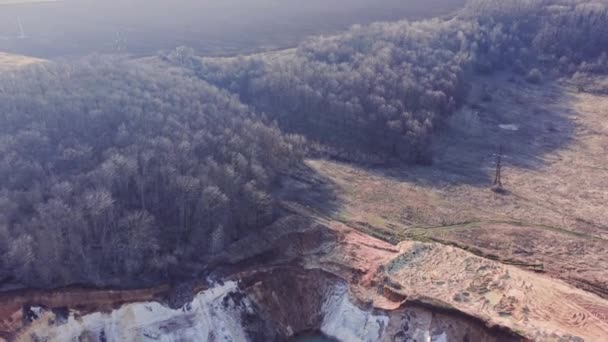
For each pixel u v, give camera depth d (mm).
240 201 76000
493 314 61094
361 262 71062
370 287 67562
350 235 76812
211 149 83750
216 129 89250
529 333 57688
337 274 70062
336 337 66000
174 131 83875
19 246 59156
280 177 92375
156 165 75500
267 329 66188
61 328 58344
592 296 66562
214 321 64438
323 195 89250
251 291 67938
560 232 82875
